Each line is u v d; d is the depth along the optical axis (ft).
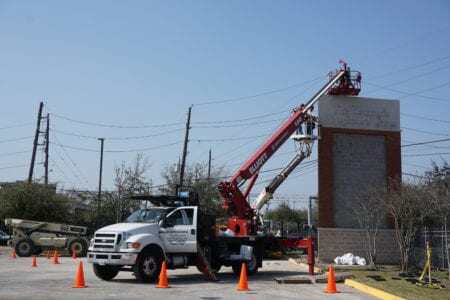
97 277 63.57
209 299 46.96
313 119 90.07
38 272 70.44
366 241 91.09
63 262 90.89
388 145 94.02
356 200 92.22
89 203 163.94
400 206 80.64
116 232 58.49
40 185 146.10
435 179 92.99
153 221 62.08
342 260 88.38
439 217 77.92
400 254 84.79
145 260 58.90
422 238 85.81
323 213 91.20
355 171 92.89
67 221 144.97
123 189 158.92
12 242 112.78
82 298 45.73
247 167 81.56
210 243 67.87
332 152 92.68
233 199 79.92
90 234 132.87
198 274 71.61
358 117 93.97
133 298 46.39
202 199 157.99
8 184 152.25
